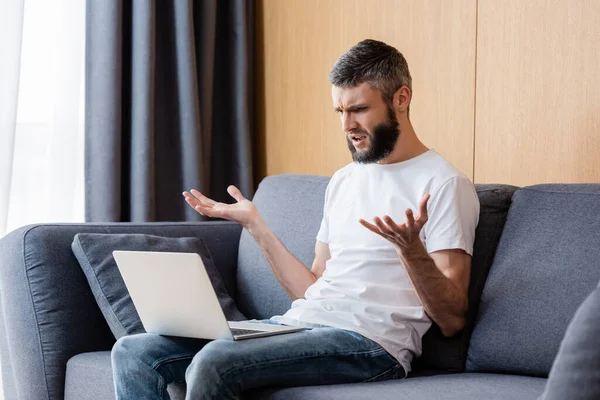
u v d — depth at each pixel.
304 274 2.48
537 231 2.12
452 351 2.21
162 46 3.76
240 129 3.83
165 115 3.76
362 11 3.28
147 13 3.62
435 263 2.08
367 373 2.09
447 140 2.90
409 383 1.97
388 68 2.26
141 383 2.11
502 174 2.70
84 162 3.60
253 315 2.90
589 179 2.43
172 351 2.15
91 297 2.69
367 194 2.32
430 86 2.97
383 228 1.95
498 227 2.27
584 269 1.98
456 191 2.19
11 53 3.44
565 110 2.49
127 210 3.72
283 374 1.99
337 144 3.42
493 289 2.14
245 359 1.95
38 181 3.62
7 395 2.80
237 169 3.84
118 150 3.59
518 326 2.05
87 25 3.59
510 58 2.66
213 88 3.90
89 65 3.59
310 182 2.88
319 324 2.18
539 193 2.19
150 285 2.12
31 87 3.59
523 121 2.62
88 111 3.59
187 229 3.01
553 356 1.97
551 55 2.53
